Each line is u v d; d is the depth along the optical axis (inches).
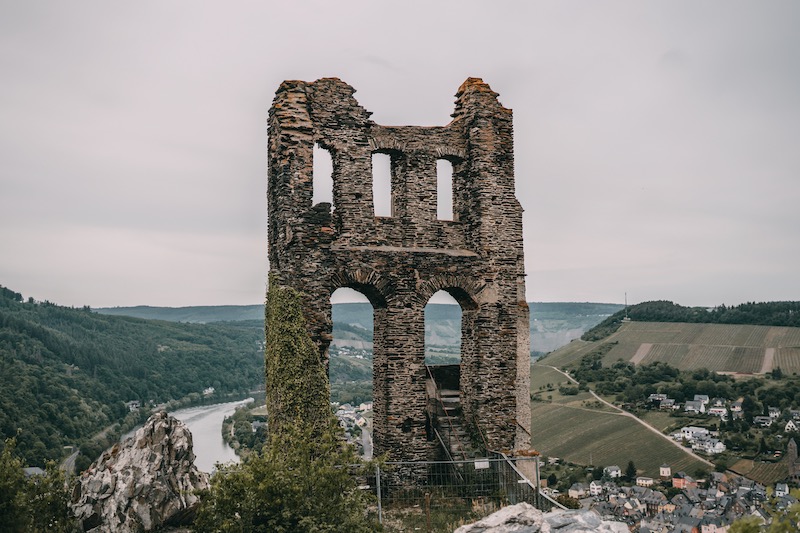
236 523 719.1
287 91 1070.4
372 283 1082.1
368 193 1110.4
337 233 1092.5
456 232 1164.5
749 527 491.2
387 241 1119.6
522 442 1142.3
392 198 1172.5
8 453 754.8
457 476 1061.1
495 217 1149.7
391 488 1065.5
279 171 1068.5
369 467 805.9
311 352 1016.2
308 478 757.9
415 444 1088.8
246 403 4958.2
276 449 785.6
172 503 789.2
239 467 771.4
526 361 1171.3
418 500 1033.5
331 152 1117.1
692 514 3245.6
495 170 1154.7
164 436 830.5
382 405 1104.8
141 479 788.0
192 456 849.5
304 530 721.0
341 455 797.2
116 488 782.5
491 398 1123.3
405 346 1093.8
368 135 1119.0
